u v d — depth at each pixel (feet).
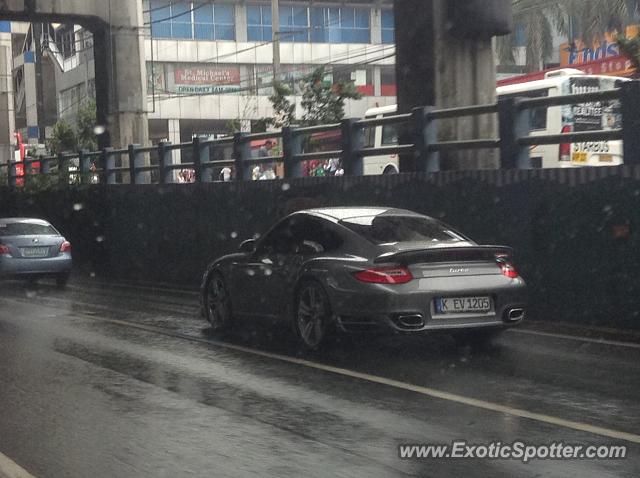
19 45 262.47
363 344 34.78
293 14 219.20
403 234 32.78
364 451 20.21
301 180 53.11
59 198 82.23
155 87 208.74
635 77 80.79
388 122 49.11
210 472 18.93
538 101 40.78
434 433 21.58
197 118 210.79
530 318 39.42
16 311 49.44
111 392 27.12
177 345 36.06
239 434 21.91
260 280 36.06
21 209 91.61
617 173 35.73
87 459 20.07
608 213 36.09
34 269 64.13
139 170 71.00
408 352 32.94
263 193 56.03
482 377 28.14
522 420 22.63
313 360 31.78
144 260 68.80
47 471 19.24
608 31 131.85
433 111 46.44
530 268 39.32
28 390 27.55
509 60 148.56
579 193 37.17
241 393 26.61
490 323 31.22
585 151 78.64
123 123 93.30
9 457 20.31
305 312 33.58
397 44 56.29
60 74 237.25
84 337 38.78
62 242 65.67
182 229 64.13
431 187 44.27
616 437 20.92
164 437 21.80
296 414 23.79
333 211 35.01
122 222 71.51
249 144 59.72
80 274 76.74
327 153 53.06
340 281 31.45
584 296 37.17
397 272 30.40
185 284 63.93
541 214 38.75
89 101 179.73
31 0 88.43
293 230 35.29
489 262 31.58
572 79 78.43
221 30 215.10
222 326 39.14
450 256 30.99
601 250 36.42
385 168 102.27
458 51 54.39
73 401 25.96
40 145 185.68
